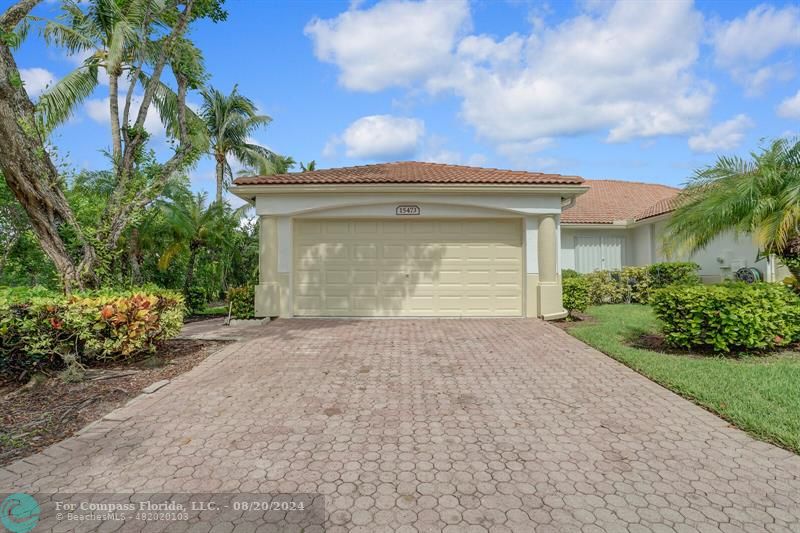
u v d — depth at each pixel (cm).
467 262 1102
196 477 336
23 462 361
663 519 279
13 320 568
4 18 711
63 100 1318
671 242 895
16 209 1036
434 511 290
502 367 641
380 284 1102
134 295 693
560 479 328
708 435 400
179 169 1016
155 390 541
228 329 958
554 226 1082
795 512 285
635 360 641
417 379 585
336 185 1041
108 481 332
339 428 425
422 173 1207
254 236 1927
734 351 686
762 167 762
